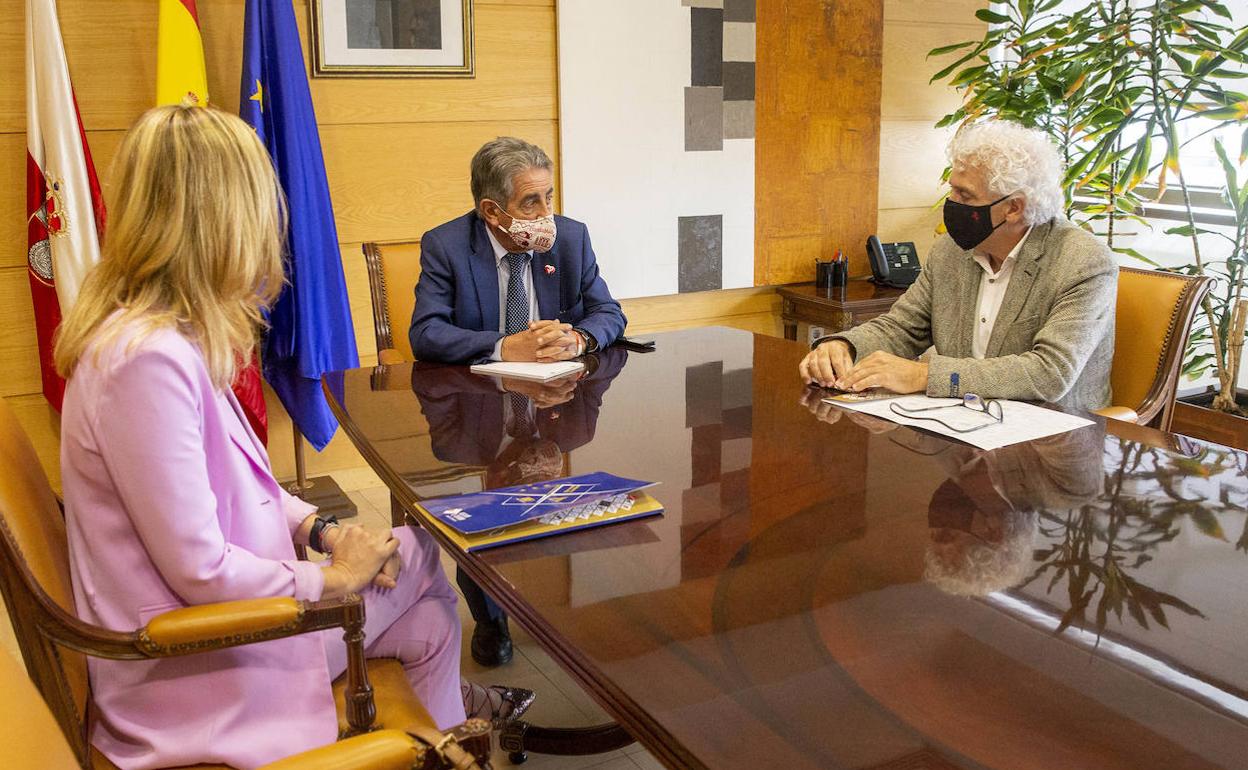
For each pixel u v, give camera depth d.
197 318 1.35
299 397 3.47
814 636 1.07
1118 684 0.97
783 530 1.36
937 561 1.25
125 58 3.25
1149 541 1.31
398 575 1.62
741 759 0.86
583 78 3.85
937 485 1.52
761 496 1.49
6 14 3.08
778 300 4.53
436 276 2.55
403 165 3.67
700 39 4.03
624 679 0.99
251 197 1.36
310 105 3.29
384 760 1.08
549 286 2.62
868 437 1.78
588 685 1.03
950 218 2.33
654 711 0.93
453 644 1.68
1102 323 2.17
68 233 3.07
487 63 3.72
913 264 4.51
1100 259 2.19
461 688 2.00
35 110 3.03
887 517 1.40
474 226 2.59
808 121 4.34
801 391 2.12
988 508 1.42
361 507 3.54
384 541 1.54
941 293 2.49
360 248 3.68
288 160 3.24
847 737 0.89
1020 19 4.58
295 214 3.27
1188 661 1.01
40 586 1.21
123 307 1.32
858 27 4.35
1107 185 3.90
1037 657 1.02
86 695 1.36
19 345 3.29
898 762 0.85
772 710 0.93
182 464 1.27
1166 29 3.53
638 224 4.09
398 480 1.62
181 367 1.28
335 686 1.52
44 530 1.37
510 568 1.25
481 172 2.45
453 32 3.62
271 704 1.38
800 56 4.25
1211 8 3.43
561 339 2.39
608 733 2.05
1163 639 1.06
